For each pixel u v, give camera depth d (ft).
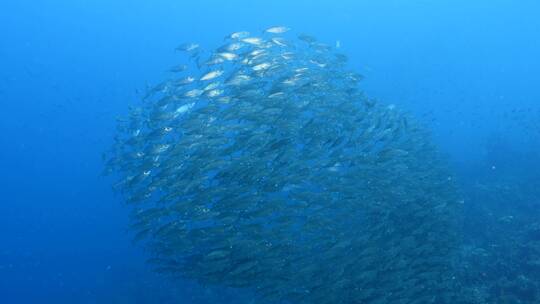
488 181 84.23
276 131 37.45
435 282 37.35
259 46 44.21
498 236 55.83
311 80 41.83
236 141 36.58
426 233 38.78
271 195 37.86
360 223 38.11
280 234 34.45
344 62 48.24
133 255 94.58
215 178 35.22
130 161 44.14
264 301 48.96
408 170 43.68
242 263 33.55
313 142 37.70
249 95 38.52
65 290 86.99
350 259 34.40
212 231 35.09
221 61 43.21
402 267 35.04
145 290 70.08
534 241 51.34
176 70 45.42
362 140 39.91
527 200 69.31
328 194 36.50
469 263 47.65
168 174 38.63
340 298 35.40
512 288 43.27
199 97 42.65
